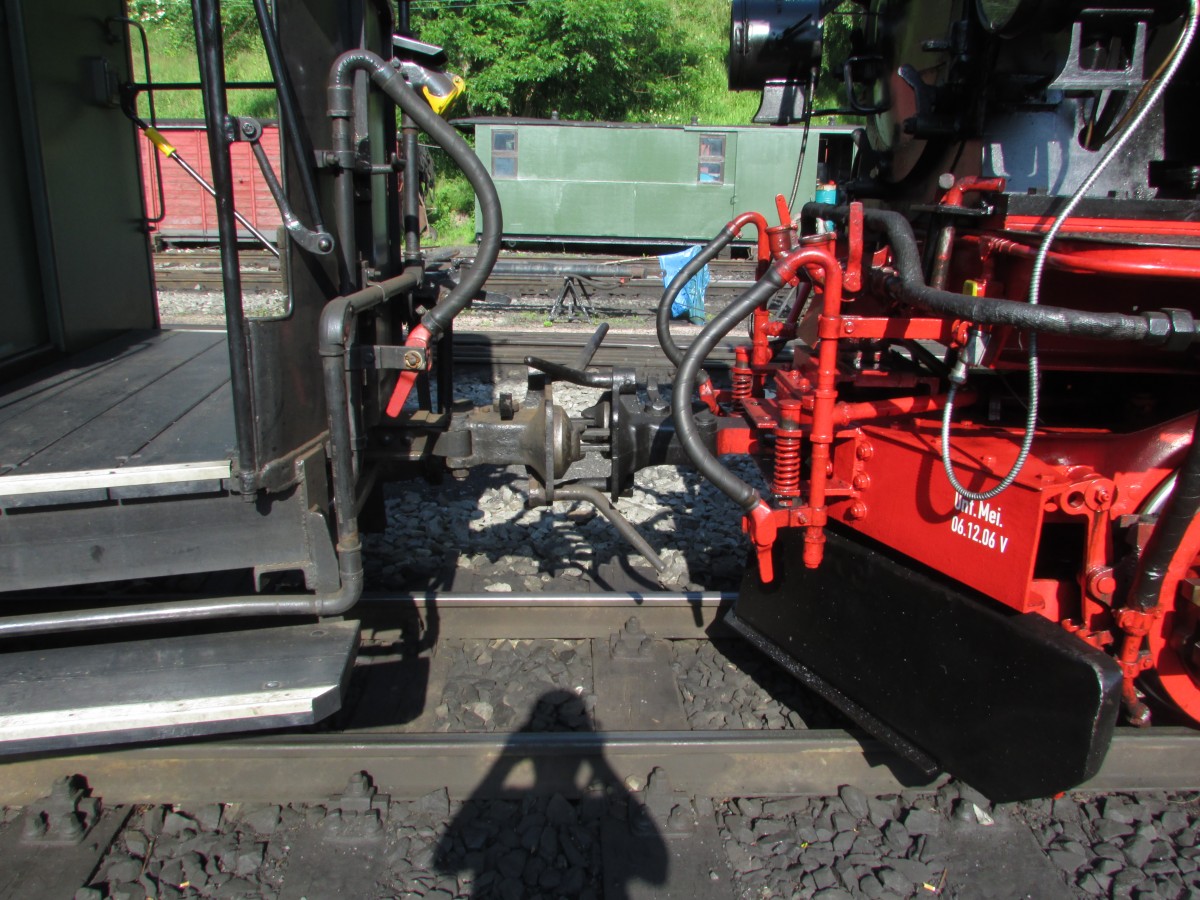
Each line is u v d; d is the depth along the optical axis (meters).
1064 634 2.27
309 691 2.30
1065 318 1.99
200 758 2.67
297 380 2.56
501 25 27.38
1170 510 2.18
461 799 2.70
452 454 3.18
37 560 2.42
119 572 2.47
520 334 8.91
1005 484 2.27
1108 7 2.33
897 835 2.57
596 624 3.56
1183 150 2.71
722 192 20.27
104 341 4.22
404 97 2.64
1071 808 2.72
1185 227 2.46
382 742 2.72
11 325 3.57
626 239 20.80
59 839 2.49
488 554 4.26
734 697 3.23
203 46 2.09
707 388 3.63
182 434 2.76
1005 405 3.15
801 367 3.44
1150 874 2.49
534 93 28.28
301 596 2.57
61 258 3.83
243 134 2.26
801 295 3.81
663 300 3.54
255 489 2.34
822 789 2.78
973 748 2.45
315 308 2.67
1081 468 2.37
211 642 2.55
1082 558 2.46
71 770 2.66
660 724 3.06
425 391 3.94
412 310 3.57
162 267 13.78
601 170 20.30
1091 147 2.70
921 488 2.62
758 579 3.32
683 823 2.56
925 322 2.58
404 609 3.54
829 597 2.98
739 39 4.07
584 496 3.12
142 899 2.35
